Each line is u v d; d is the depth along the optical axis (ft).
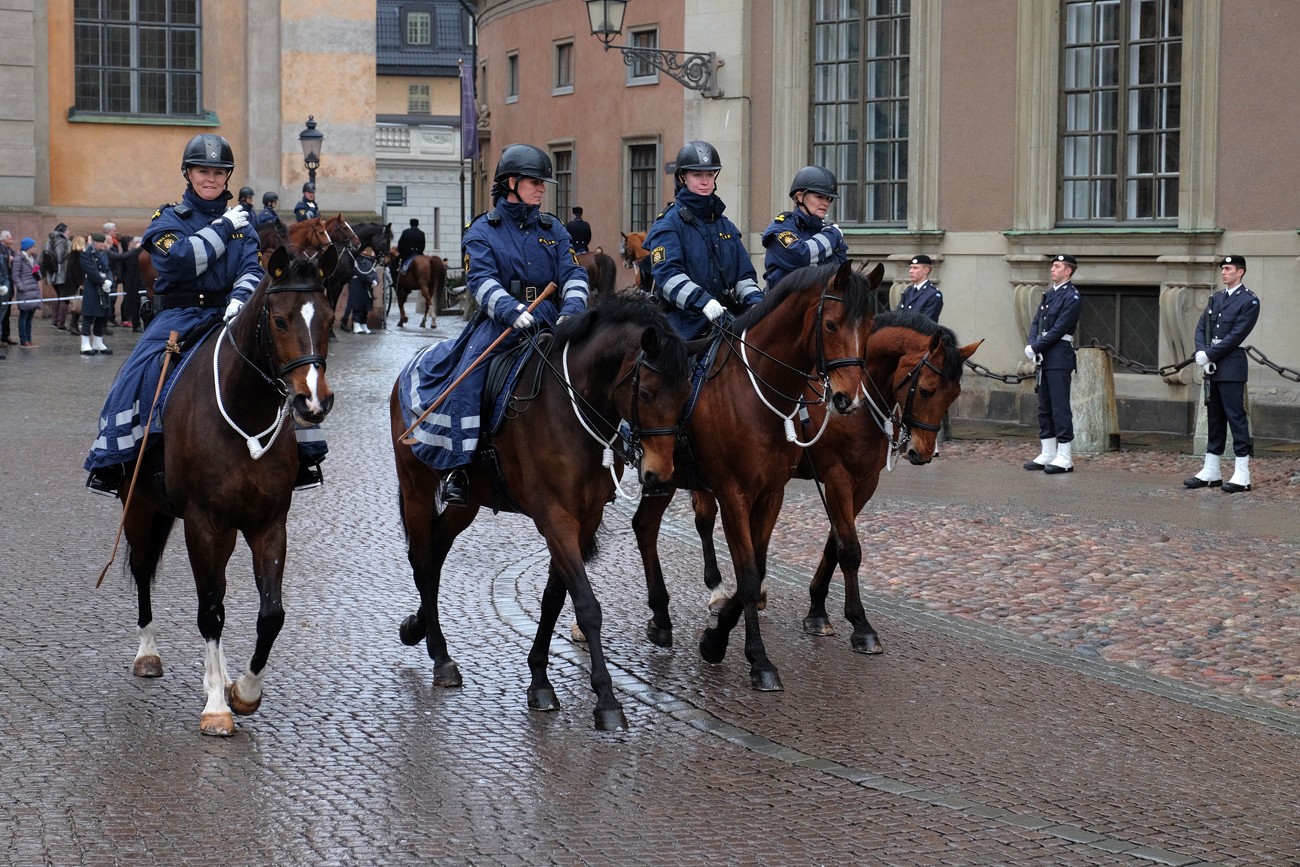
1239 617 37.22
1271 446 68.85
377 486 53.88
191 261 29.22
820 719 29.14
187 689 30.09
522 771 25.80
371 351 99.91
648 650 34.27
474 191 144.87
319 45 124.88
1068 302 61.67
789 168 88.48
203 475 27.12
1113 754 27.25
